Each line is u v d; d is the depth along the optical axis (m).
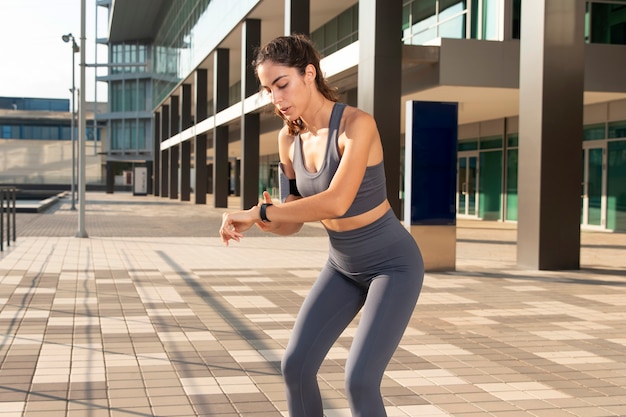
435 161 11.05
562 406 4.52
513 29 16.84
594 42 18.34
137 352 5.75
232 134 44.25
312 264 12.05
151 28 63.12
